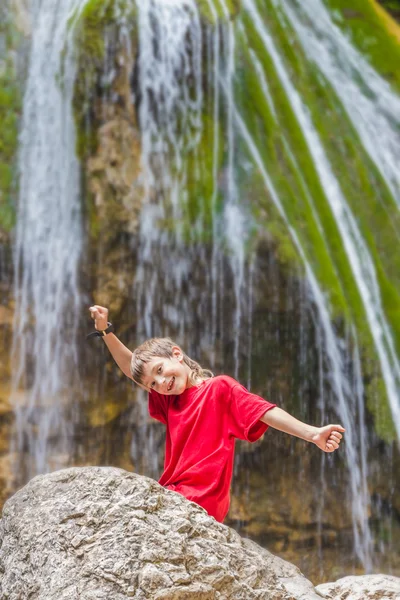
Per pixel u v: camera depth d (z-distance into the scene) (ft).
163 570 8.21
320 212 36.37
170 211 34.78
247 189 35.45
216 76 38.55
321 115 40.14
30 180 34.68
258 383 33.71
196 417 10.98
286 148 37.83
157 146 35.96
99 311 12.70
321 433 9.97
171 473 10.99
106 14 37.17
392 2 49.67
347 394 33.68
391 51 45.42
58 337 33.40
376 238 37.09
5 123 35.35
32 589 8.48
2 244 33.37
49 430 32.78
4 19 37.40
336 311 33.50
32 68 36.55
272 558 10.09
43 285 33.63
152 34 37.63
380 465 33.63
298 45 42.32
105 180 34.63
